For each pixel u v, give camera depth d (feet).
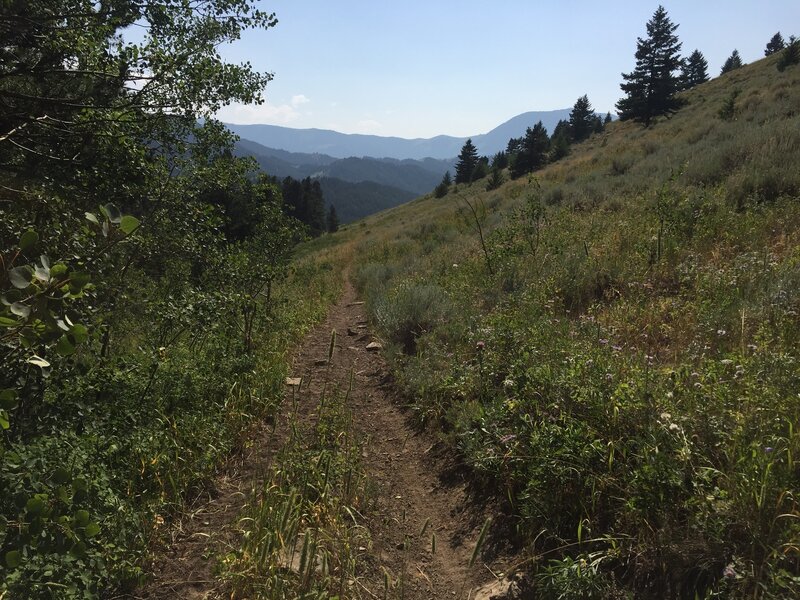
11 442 8.76
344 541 10.05
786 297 14.87
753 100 78.64
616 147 99.86
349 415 17.07
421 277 37.76
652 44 153.17
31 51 20.97
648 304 18.84
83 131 18.94
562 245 28.96
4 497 7.24
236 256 22.91
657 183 40.29
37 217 13.08
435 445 14.94
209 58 20.83
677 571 7.86
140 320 17.16
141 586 9.05
